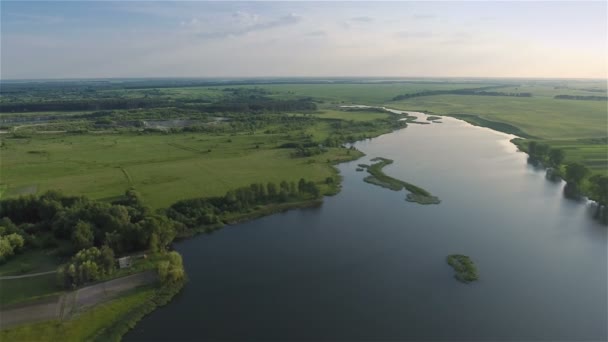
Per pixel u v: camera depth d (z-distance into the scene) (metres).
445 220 113.69
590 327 69.88
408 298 78.19
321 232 106.69
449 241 101.12
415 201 128.12
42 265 84.94
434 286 82.12
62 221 96.62
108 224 93.50
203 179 146.00
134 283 79.94
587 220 113.25
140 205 111.12
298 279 84.62
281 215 118.12
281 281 83.81
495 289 80.88
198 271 87.19
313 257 93.56
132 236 90.44
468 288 81.25
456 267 88.25
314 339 66.88
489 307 75.25
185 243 100.25
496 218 115.00
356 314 73.31
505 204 125.62
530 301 77.06
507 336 67.81
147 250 91.69
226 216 114.56
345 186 144.00
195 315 72.75
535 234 104.81
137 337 67.06
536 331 68.94
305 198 129.00
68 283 77.62
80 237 87.94
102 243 90.31
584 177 136.62
